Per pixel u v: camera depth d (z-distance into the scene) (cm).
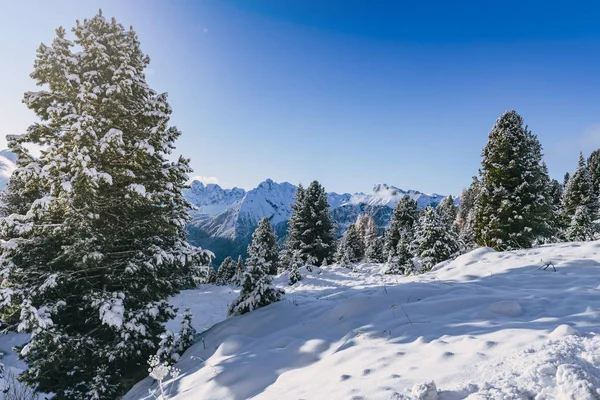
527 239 1923
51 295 761
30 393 898
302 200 3278
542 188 2022
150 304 802
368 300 717
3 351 1428
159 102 929
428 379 349
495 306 568
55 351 692
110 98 813
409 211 4047
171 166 931
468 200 6109
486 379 322
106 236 825
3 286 768
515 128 2053
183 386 556
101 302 735
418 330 527
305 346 575
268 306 847
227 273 4397
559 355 333
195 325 1683
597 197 4109
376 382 365
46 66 789
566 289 647
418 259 2527
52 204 771
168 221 912
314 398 369
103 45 835
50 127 830
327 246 3088
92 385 695
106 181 759
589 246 966
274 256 4034
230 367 550
